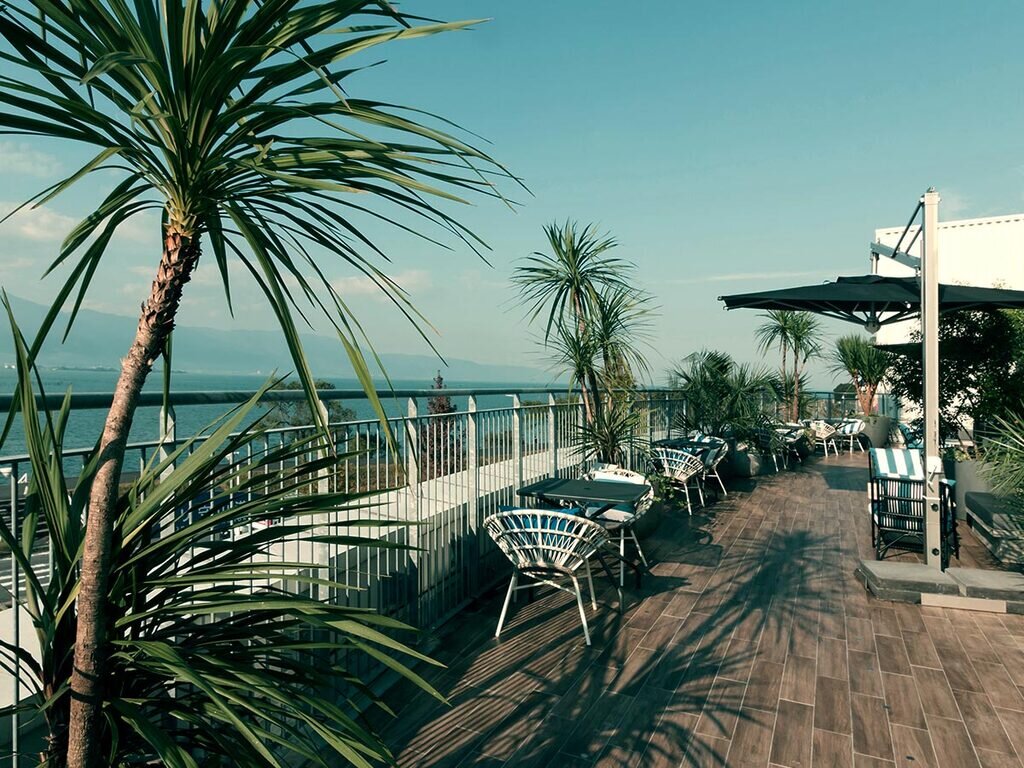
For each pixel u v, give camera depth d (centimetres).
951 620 439
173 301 128
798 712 320
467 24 119
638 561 583
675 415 1020
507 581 533
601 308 702
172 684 159
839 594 493
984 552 604
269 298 125
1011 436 451
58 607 145
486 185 127
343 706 324
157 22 115
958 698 334
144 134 124
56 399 175
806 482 1004
